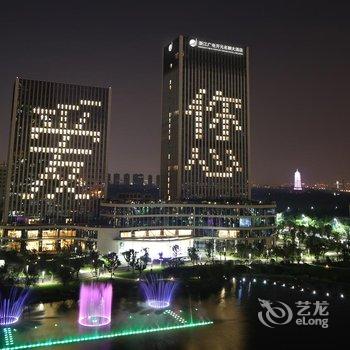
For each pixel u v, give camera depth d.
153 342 92.00
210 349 88.25
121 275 156.00
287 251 185.75
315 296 130.50
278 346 89.81
